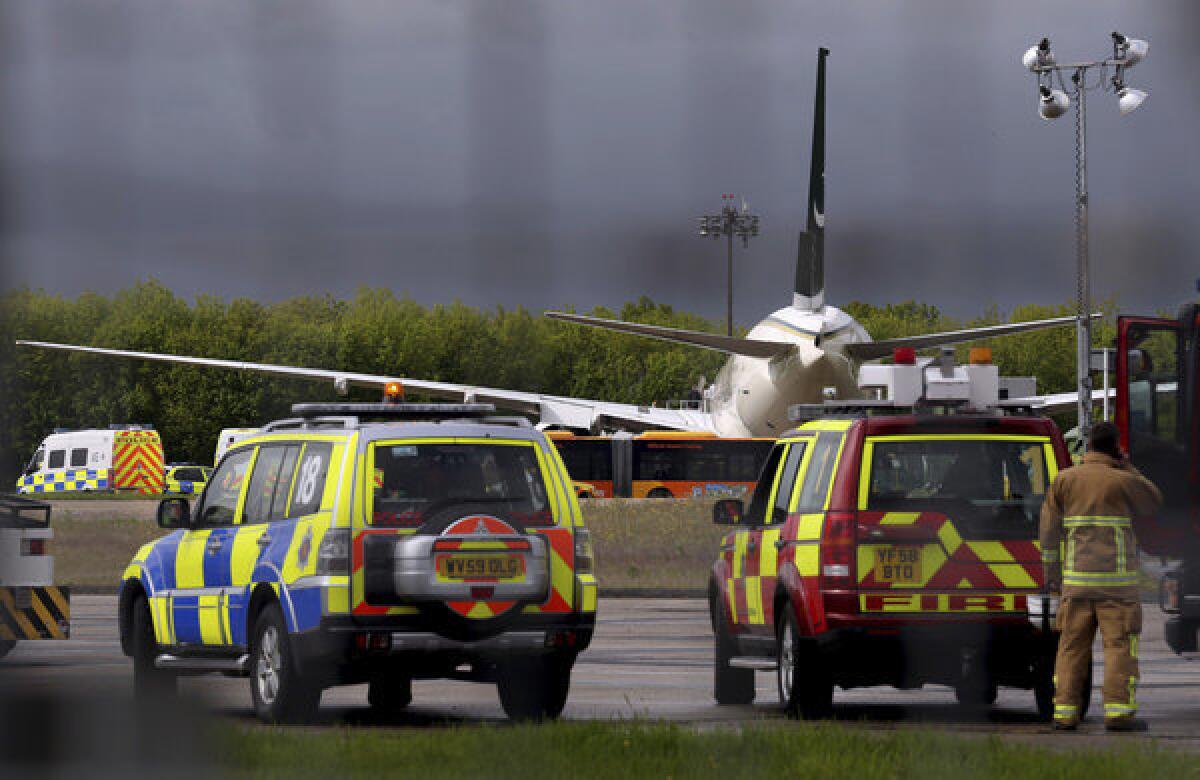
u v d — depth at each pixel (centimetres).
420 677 3288
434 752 2536
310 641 3150
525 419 3500
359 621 3133
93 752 2619
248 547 3384
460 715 3534
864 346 17238
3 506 4406
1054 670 3400
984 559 3288
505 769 2402
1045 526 3206
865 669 3312
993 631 3272
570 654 3288
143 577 3753
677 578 8775
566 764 2441
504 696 3409
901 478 3356
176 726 2920
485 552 3183
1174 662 4762
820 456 3478
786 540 3459
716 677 3781
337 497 3180
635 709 3612
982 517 3300
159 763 2509
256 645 3322
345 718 3459
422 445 3241
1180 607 3756
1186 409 3806
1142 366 3950
